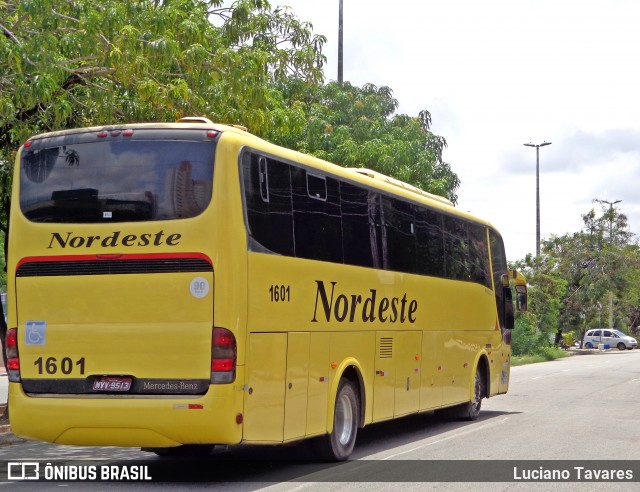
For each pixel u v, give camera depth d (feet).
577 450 44.19
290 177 37.42
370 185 45.06
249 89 56.34
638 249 247.70
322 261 39.52
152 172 34.01
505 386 66.33
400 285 47.85
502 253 66.90
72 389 34.06
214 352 32.63
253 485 34.78
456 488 33.76
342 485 34.45
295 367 36.94
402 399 47.98
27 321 34.76
